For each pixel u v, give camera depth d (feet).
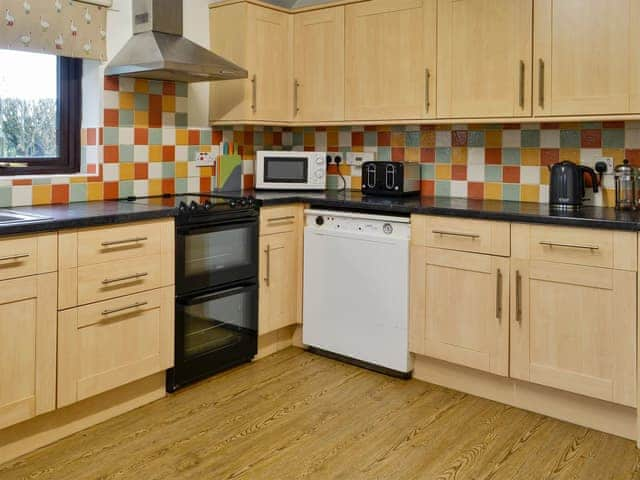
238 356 10.43
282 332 11.55
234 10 11.41
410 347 9.82
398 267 9.77
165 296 8.93
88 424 8.24
